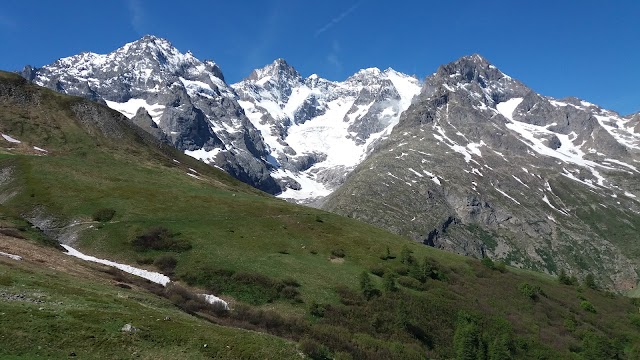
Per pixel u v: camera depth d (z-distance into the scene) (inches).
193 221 3956.7
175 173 5762.8
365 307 3014.3
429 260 4015.8
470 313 3302.2
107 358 1401.3
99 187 4404.5
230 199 4753.9
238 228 3929.6
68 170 4650.6
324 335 2439.7
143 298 2172.7
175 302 2342.5
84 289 2005.4
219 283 2945.4
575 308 4249.5
